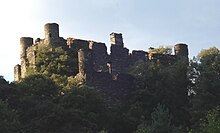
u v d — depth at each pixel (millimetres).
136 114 85625
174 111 88812
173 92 90938
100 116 82375
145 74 92812
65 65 95062
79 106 82062
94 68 98500
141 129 72375
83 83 89500
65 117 79250
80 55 92188
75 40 99750
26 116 80750
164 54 104250
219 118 67188
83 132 78188
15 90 84688
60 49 96875
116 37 102312
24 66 100062
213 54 93062
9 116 77438
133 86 92500
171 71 94438
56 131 78312
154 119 73250
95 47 99875
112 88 91000
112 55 100750
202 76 86688
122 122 83062
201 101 84000
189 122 86438
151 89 90875
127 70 100875
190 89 91875
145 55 103438
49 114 79250
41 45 99375
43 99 84312
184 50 106938
